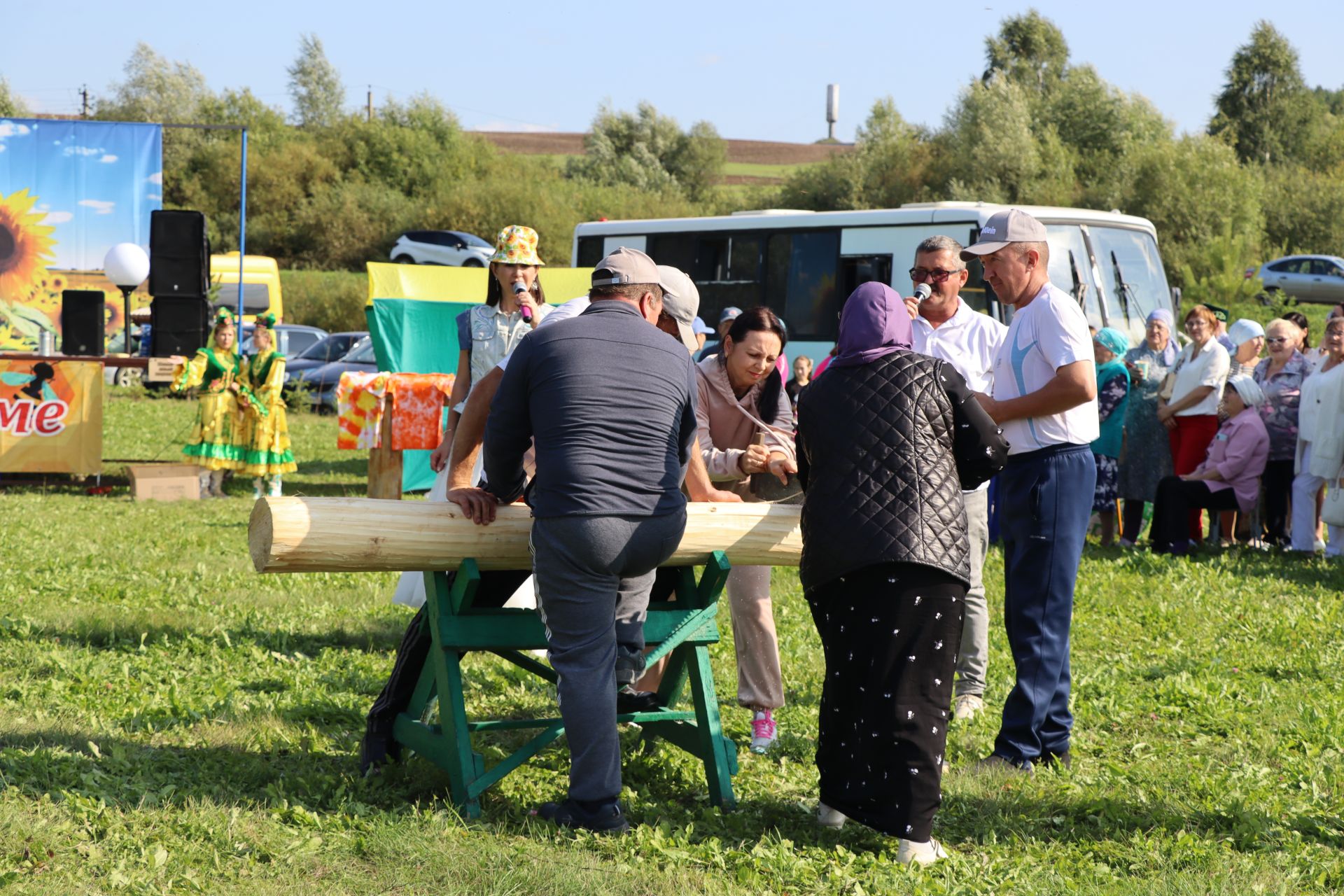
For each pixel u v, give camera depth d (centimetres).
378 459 1278
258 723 507
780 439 480
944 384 400
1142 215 4284
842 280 1681
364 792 428
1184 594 874
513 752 489
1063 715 496
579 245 1962
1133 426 1109
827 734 399
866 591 385
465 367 592
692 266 1831
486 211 5794
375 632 698
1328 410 1015
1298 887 381
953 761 502
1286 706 593
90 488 1381
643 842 386
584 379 385
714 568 437
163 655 625
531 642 429
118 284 1460
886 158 5394
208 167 6681
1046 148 4938
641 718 436
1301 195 4744
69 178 1739
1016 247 494
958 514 389
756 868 375
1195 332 1091
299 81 8988
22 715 500
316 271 5662
